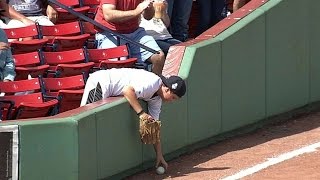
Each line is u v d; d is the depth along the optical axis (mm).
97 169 29688
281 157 33562
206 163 33250
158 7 39094
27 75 34219
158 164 31891
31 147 27984
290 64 40000
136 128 31531
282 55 39500
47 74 34781
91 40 38250
